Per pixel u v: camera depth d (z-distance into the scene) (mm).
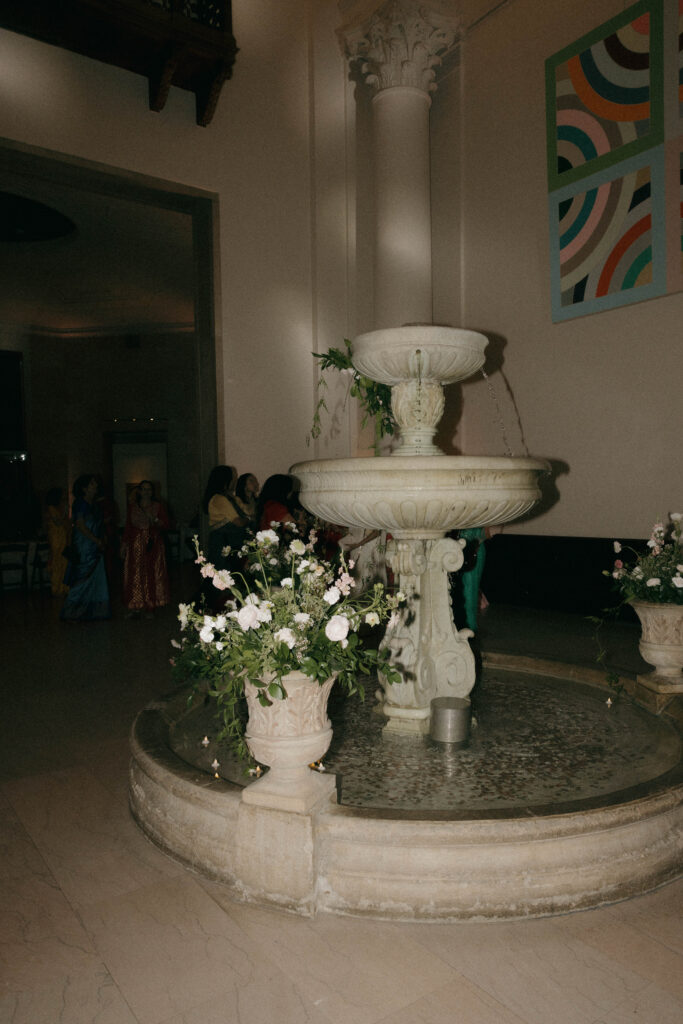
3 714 4164
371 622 2383
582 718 3475
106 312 13484
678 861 2295
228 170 7230
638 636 5891
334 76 7812
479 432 7965
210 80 6781
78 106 6352
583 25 6559
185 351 14320
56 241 10273
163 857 2492
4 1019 1710
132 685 4750
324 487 2949
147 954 1961
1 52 5949
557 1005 1744
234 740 3145
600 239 6469
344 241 7898
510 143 7383
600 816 2156
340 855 2143
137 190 6797
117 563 12664
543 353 7180
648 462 6309
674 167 5828
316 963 1919
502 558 7555
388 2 7105
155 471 14656
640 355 6309
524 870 2102
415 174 7395
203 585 5621
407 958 1937
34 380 13680
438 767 2932
